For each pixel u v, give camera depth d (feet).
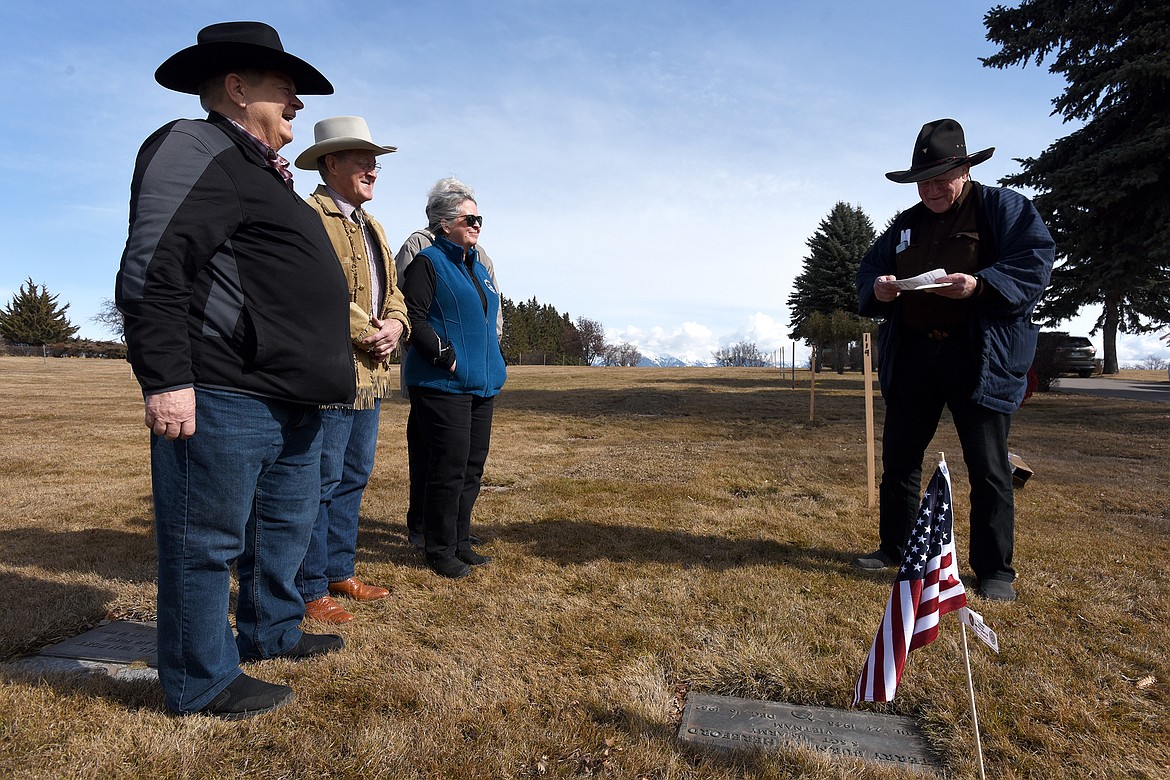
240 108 6.95
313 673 8.04
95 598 10.27
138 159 6.28
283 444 7.33
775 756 6.52
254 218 6.61
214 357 6.57
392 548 13.34
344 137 9.48
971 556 11.07
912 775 6.22
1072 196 40.50
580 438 30.89
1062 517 15.35
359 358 9.96
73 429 32.73
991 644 5.59
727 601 10.43
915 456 11.93
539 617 9.86
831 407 45.29
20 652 8.59
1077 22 44.57
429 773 6.19
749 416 40.22
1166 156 37.65
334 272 7.37
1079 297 44.11
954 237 11.00
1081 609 10.03
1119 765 6.41
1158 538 13.67
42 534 14.02
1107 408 42.47
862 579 11.43
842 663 8.37
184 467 6.70
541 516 15.79
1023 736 6.86
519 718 7.12
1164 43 39.73
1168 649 8.78
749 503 17.02
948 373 11.03
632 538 13.93
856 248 119.85
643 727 7.00
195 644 6.96
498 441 29.58
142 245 5.99
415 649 8.77
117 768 6.15
